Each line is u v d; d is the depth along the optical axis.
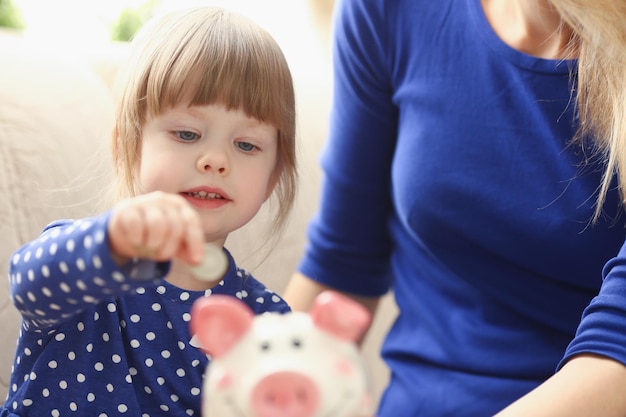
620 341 0.88
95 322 0.90
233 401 0.55
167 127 0.92
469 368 1.16
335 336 0.58
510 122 1.11
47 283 0.71
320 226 1.38
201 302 0.58
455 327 1.19
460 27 1.16
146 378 0.90
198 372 0.92
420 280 1.27
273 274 1.41
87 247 0.67
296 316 0.60
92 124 1.28
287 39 2.00
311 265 1.37
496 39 1.12
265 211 1.22
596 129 1.02
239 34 0.96
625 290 0.91
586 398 0.85
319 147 1.58
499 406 1.11
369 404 0.59
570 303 1.11
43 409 0.89
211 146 0.92
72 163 1.22
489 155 1.12
